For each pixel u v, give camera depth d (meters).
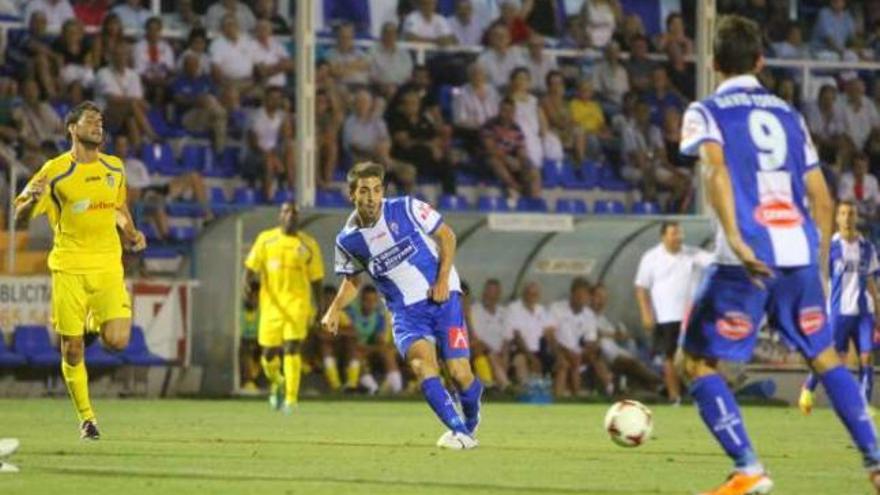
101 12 86.06
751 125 26.58
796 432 52.12
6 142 80.25
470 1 92.62
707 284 26.70
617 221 80.31
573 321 82.81
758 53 27.06
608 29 93.94
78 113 42.97
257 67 87.19
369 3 91.75
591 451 40.56
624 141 92.19
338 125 87.12
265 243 64.00
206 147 85.69
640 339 85.12
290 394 63.25
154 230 80.75
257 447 40.97
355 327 79.00
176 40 88.00
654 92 93.88
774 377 82.19
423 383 40.91
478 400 41.84
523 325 81.81
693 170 91.94
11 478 30.81
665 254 73.75
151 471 32.72
